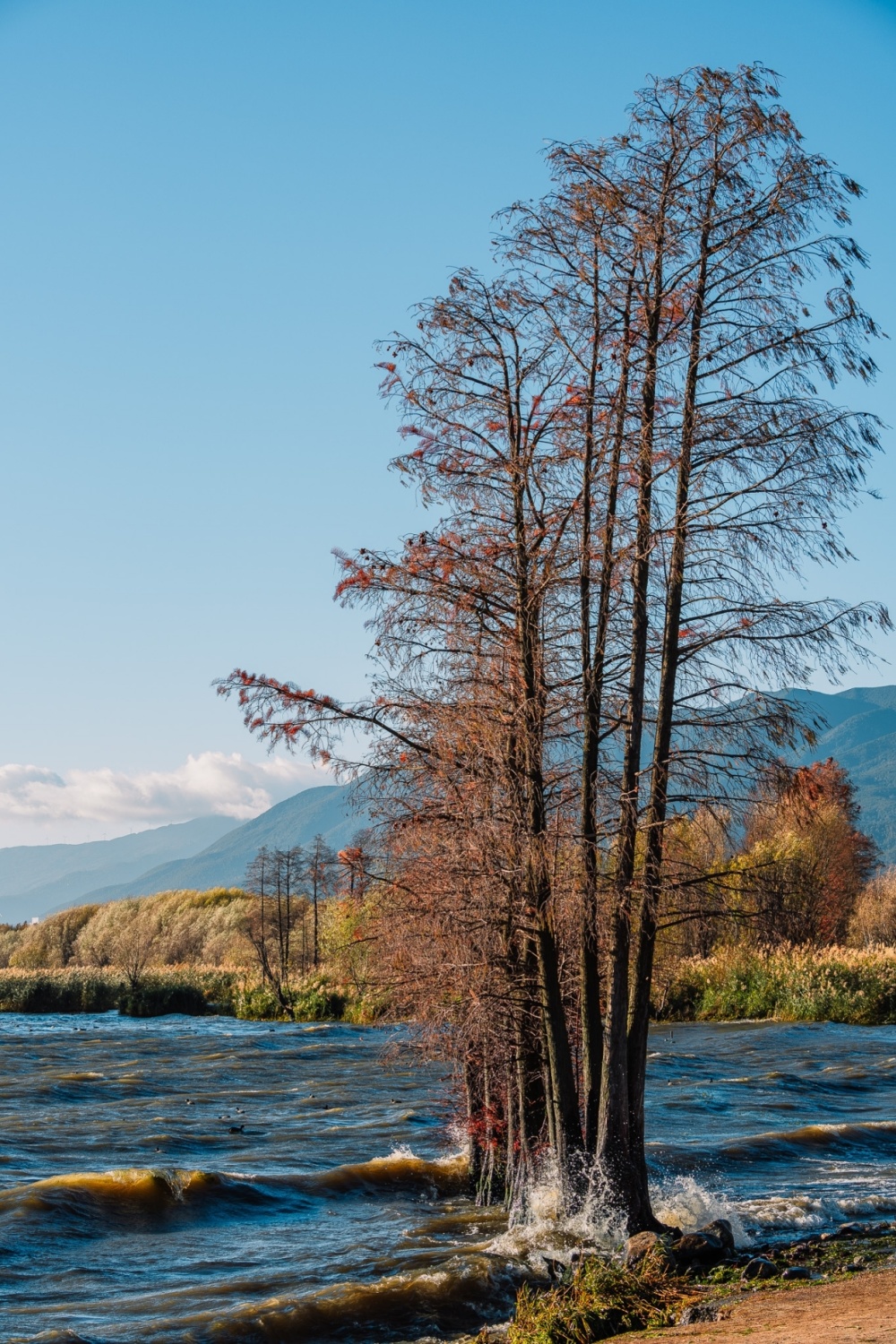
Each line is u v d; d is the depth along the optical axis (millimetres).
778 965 50125
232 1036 46531
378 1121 24547
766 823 14531
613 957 13812
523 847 14172
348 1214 17078
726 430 13766
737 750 13766
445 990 15344
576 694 14742
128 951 101250
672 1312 11102
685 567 13867
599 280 14312
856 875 69312
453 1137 20266
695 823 13859
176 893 114438
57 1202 16312
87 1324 11984
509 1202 16438
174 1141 21938
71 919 116438
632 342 14141
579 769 15023
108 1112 25656
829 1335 8680
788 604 13508
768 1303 10680
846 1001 47500
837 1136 22703
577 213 14023
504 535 14859
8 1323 12000
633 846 13820
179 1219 16344
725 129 13883
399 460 14867
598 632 14445
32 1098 27578
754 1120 25250
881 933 69875
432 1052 16000
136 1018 62781
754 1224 15609
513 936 15258
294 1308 12352
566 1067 14320
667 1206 15562
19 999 69312
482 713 14898
